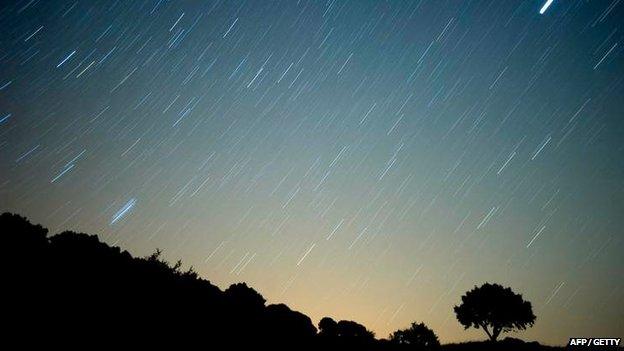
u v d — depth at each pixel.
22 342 6.72
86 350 7.12
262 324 14.14
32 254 11.12
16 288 8.80
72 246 12.70
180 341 9.14
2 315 7.44
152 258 15.06
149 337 8.70
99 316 8.85
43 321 7.74
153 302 11.14
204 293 14.44
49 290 9.32
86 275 11.10
